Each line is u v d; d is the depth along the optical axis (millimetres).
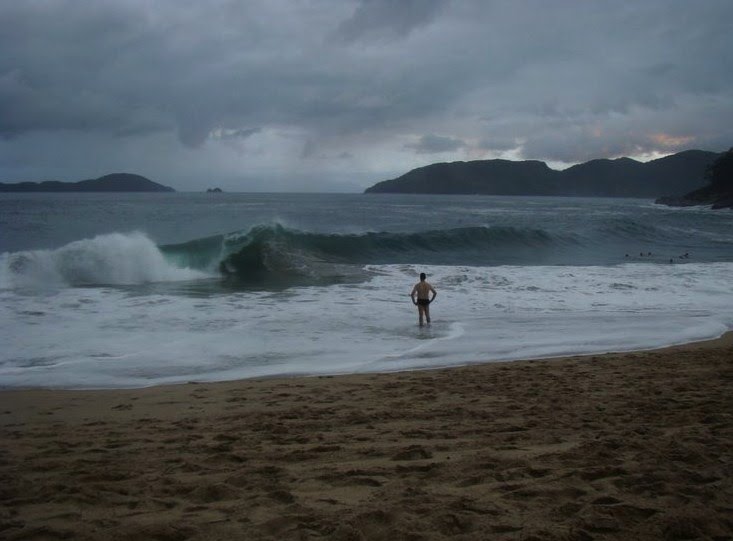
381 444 5184
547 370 8992
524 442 5109
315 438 5449
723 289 17391
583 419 5988
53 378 8422
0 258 17234
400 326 12438
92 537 3135
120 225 41062
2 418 6547
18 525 3326
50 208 69062
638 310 14469
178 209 68562
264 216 55469
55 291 15758
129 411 6828
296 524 3258
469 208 88000
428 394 7473
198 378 8594
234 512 3498
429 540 2996
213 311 13484
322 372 9039
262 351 10195
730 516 3270
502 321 13062
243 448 5133
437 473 4141
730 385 7703
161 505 3656
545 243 32469
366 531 3133
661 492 3631
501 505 3443
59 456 4969
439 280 18469
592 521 3182
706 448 4586
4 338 10539
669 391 7379
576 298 15859
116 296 15164
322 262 23531
